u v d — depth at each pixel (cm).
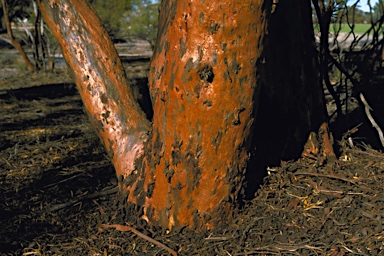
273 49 380
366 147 442
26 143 654
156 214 346
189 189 329
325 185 372
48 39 1543
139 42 2636
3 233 365
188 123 317
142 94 607
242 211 348
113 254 331
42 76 1440
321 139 396
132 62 1788
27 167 541
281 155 389
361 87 479
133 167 359
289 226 339
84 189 437
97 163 520
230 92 308
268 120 394
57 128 750
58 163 544
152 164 341
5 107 963
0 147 636
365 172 389
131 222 356
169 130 325
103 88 369
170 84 317
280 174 376
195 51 305
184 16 305
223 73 305
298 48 381
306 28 386
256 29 303
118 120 369
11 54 2036
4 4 1429
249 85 311
